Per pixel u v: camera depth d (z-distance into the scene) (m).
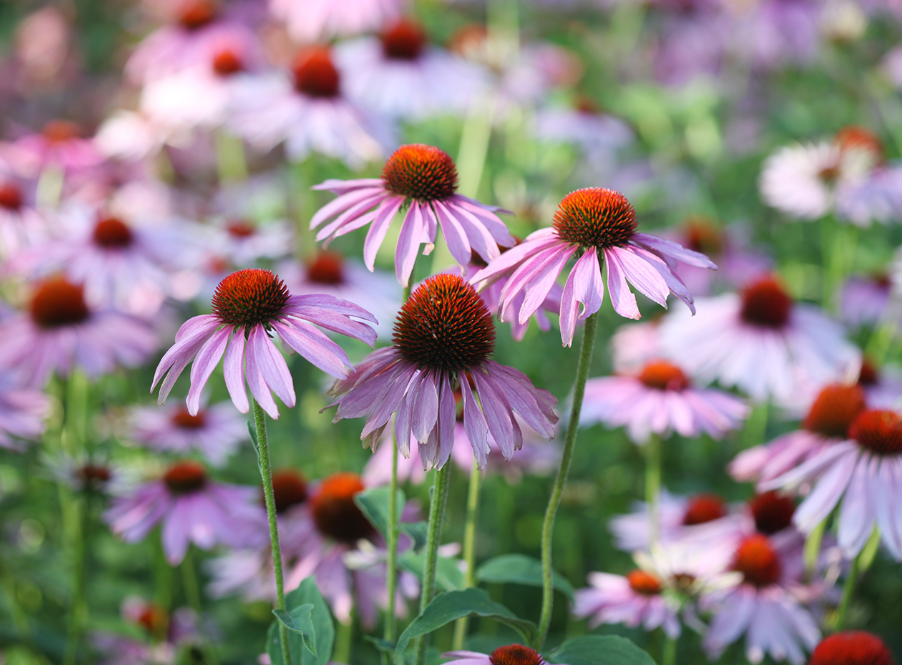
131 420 1.33
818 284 1.88
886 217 1.61
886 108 2.25
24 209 1.57
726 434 1.29
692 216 1.91
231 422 1.35
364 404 0.89
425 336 0.89
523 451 1.24
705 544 1.15
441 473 0.91
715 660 1.16
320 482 1.20
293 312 0.88
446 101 1.71
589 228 0.90
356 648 1.23
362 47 1.75
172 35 1.98
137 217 1.58
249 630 1.32
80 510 1.19
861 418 1.08
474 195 1.77
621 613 1.10
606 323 1.63
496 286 0.95
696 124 2.09
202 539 1.17
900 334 1.60
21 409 1.23
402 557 1.01
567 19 2.53
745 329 1.33
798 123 2.06
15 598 1.22
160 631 1.25
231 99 1.77
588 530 1.41
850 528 1.05
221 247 1.50
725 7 2.44
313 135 1.50
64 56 2.98
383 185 0.95
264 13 2.41
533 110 2.05
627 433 1.48
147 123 1.90
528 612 1.33
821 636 1.10
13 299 1.54
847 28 2.29
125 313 1.37
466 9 2.36
